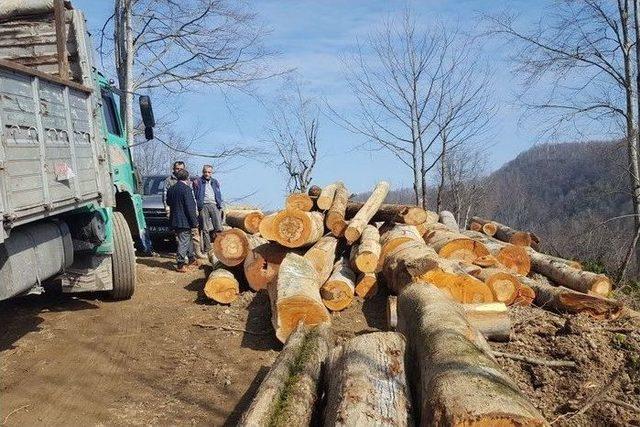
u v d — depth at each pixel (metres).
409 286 5.29
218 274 7.86
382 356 3.91
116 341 6.28
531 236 10.93
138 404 4.75
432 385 3.15
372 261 7.47
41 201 4.88
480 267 7.48
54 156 5.23
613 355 5.25
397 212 8.89
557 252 13.55
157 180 14.99
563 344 5.47
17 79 4.54
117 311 7.45
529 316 6.66
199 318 7.16
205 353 5.96
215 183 12.11
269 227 7.73
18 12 6.60
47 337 6.32
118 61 15.82
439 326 4.03
